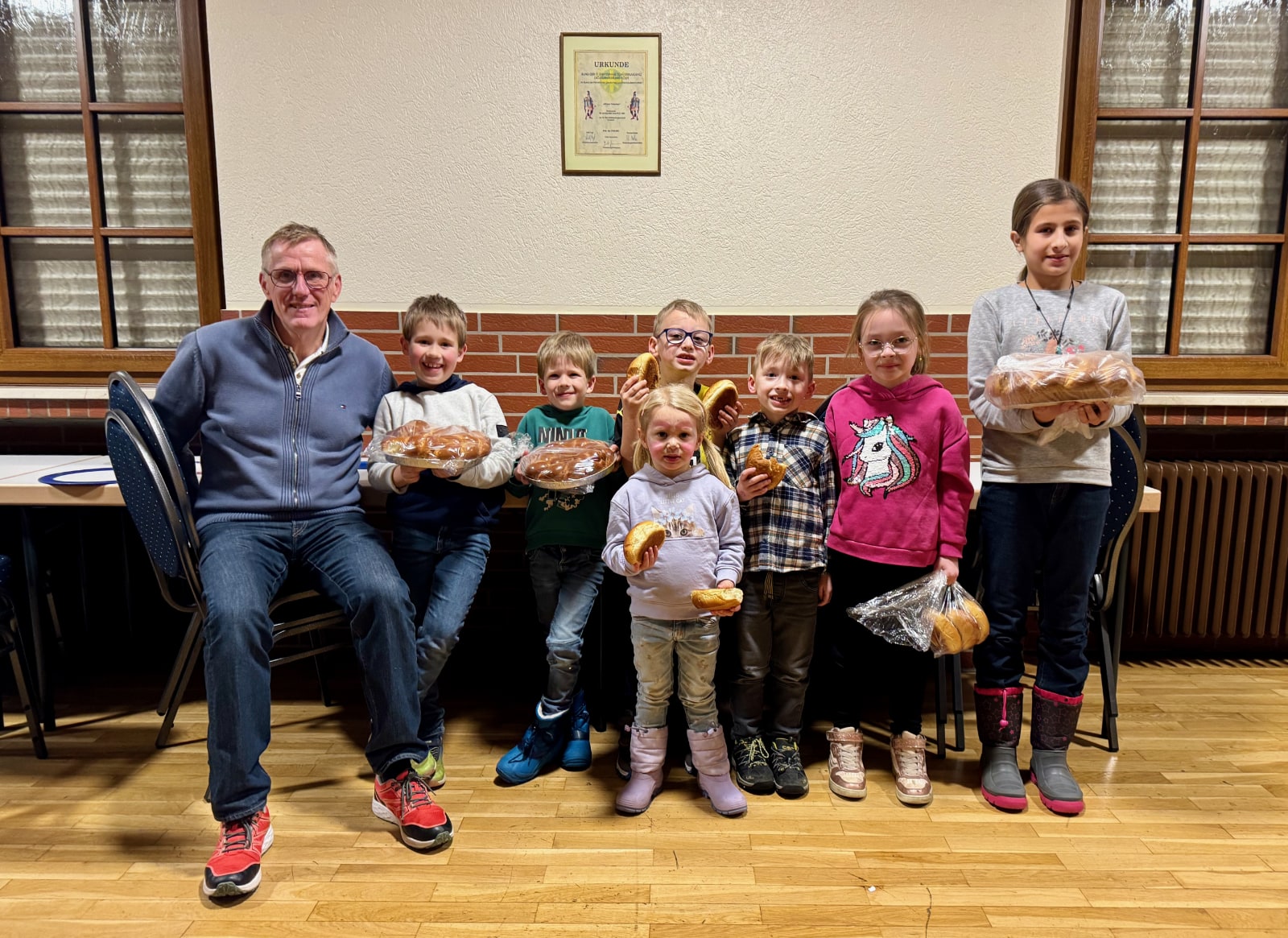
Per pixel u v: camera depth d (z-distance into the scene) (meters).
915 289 2.43
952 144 2.37
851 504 1.82
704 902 1.46
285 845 1.62
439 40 2.31
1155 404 2.47
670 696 1.78
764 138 2.36
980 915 1.43
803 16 2.31
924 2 2.31
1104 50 2.44
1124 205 2.51
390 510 1.95
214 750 1.50
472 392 1.97
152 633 2.55
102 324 2.51
